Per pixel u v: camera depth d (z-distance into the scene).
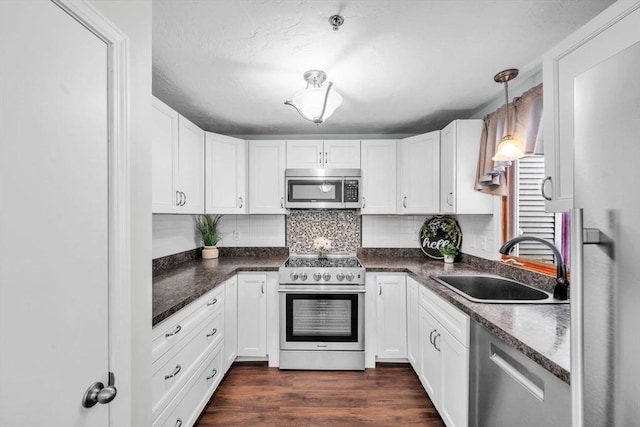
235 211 2.72
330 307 2.44
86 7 0.69
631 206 0.53
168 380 1.36
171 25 1.35
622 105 0.54
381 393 2.08
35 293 0.59
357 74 1.80
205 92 2.07
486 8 1.23
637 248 0.52
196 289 1.68
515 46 1.51
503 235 2.17
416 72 1.78
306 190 2.77
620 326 0.55
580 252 0.60
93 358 0.72
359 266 2.49
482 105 2.30
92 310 0.72
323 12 1.26
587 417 0.60
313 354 2.41
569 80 1.07
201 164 2.41
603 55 0.93
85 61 0.70
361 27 1.36
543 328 1.12
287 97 2.15
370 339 2.45
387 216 3.09
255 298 2.47
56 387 0.63
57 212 0.63
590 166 0.60
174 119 1.96
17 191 0.56
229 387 2.16
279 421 1.79
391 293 2.45
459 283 2.07
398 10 1.24
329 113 1.85
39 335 0.60
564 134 1.09
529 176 1.94
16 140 0.55
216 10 1.25
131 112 0.85
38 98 0.59
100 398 0.71
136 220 0.87
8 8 0.54
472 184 2.24
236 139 2.73
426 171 2.57
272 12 1.26
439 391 1.74
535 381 0.98
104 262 0.76
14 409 0.55
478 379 1.33
